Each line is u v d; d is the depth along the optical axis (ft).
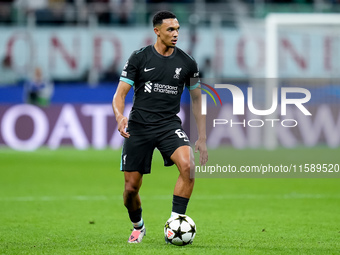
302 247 72.28
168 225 70.79
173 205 71.10
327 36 254.06
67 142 230.89
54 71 252.01
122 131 68.85
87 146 230.68
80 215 103.30
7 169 181.47
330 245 74.23
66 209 110.63
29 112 229.66
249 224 93.45
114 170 181.98
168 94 72.18
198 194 133.90
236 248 70.54
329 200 124.16
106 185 149.59
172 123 72.59
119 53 253.65
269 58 231.50
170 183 154.20
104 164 195.62
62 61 252.01
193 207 113.91
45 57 251.39
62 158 208.13
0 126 228.84
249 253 67.05
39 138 229.66
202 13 255.91
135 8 257.75
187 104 225.56
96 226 91.30
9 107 229.25
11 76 248.93
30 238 80.07
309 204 118.21
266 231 86.58
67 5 268.41
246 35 255.50
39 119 229.86
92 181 157.28
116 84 232.73
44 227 90.17
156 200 123.95
